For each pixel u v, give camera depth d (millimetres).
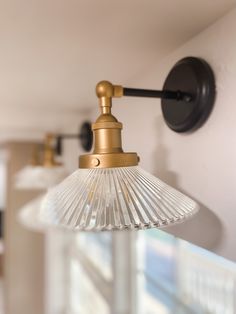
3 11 401
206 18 423
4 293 2279
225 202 406
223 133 412
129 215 313
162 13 409
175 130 500
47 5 387
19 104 967
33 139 2068
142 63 600
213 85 433
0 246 3404
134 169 363
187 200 374
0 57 566
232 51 400
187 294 1227
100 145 362
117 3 384
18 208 2156
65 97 875
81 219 320
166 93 457
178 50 526
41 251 2232
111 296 1508
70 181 375
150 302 1470
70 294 2160
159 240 1454
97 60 584
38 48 526
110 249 1579
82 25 443
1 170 3695
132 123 671
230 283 944
